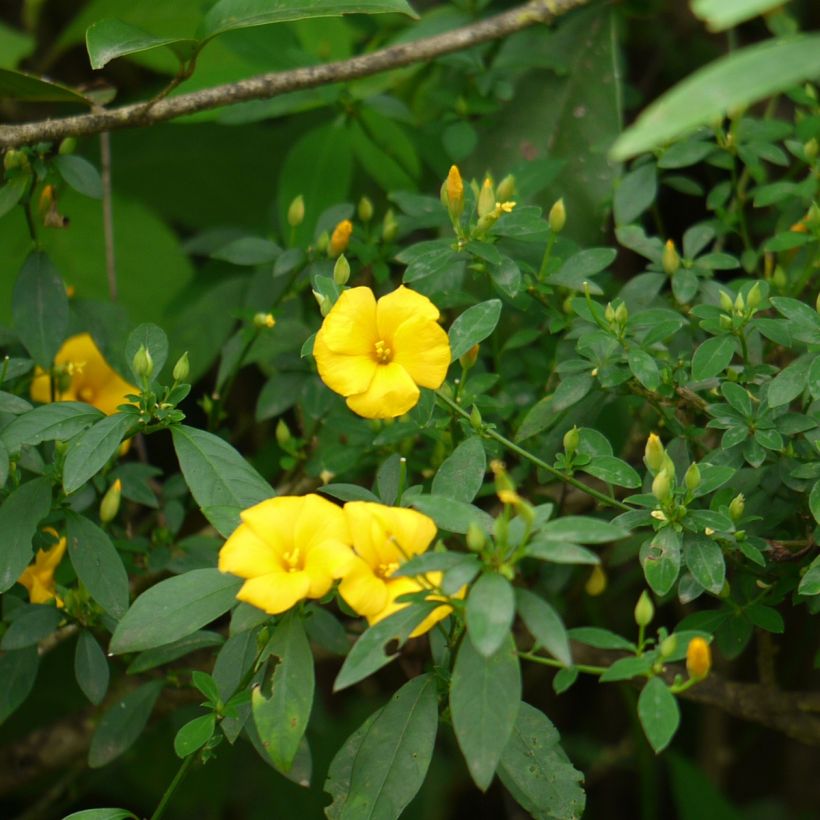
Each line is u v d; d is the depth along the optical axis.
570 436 0.70
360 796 0.65
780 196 0.77
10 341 0.78
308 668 0.64
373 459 0.79
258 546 0.64
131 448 0.91
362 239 0.80
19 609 0.71
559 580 0.78
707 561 0.67
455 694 0.61
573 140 0.86
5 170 0.76
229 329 0.87
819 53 0.54
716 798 0.90
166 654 0.72
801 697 0.78
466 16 0.88
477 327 0.68
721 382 0.73
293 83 0.77
